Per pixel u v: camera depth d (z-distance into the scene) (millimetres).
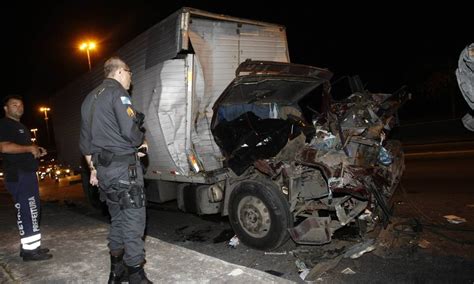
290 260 5164
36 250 4602
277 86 6672
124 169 3262
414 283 4199
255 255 5461
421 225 5816
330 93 6512
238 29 6730
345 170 5195
